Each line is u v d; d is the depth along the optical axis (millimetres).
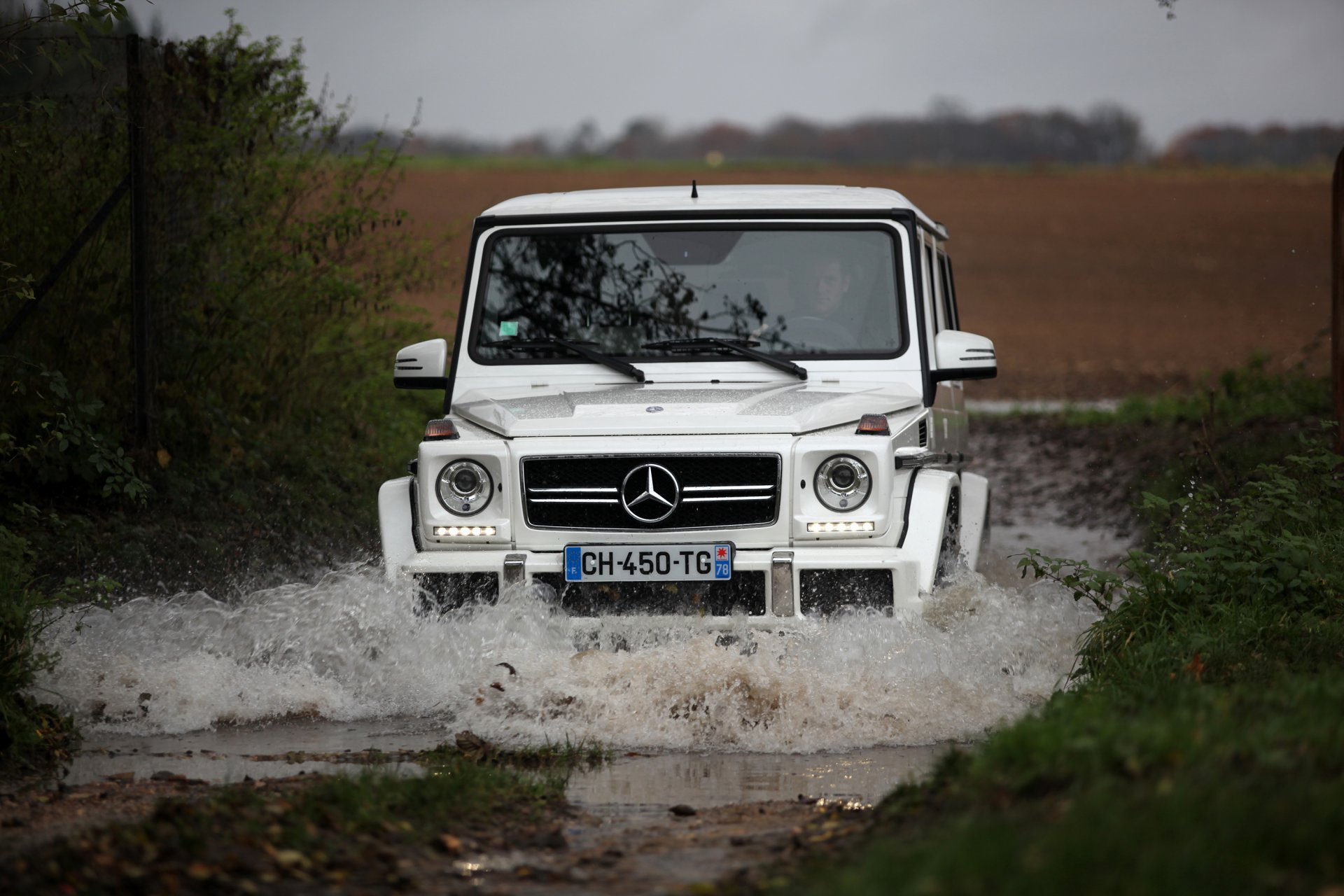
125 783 15250
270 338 33531
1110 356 95750
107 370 28094
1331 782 10406
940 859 9398
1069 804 10383
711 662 18016
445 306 70688
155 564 25062
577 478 19281
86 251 27469
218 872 11172
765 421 19250
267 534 28156
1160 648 17406
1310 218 179250
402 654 19125
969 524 22234
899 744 17094
